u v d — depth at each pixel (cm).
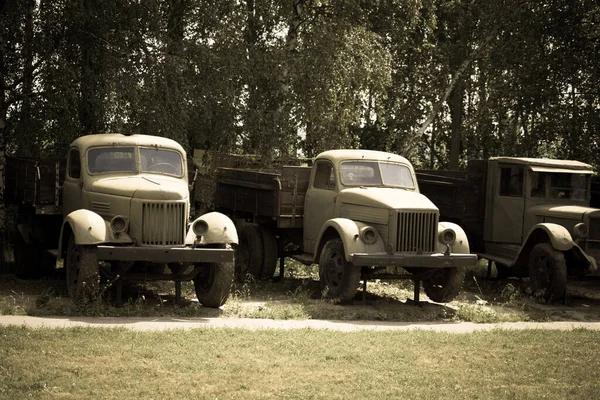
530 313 1906
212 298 1748
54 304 1659
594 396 1130
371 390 1120
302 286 2212
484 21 3719
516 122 3866
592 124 3397
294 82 3028
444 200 2438
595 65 3450
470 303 2056
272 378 1162
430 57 4316
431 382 1177
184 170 1941
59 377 1118
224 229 1747
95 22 2412
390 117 4403
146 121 2497
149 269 2152
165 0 2712
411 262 1844
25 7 2372
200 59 2655
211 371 1184
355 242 1853
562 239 2078
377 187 2036
